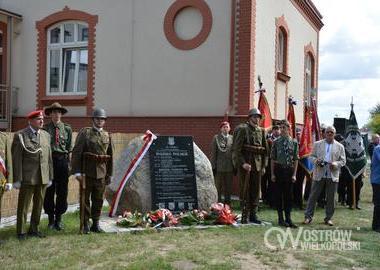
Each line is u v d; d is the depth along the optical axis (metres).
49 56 16.23
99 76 15.30
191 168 9.86
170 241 7.70
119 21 15.02
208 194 9.98
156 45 14.52
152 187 9.56
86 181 8.21
